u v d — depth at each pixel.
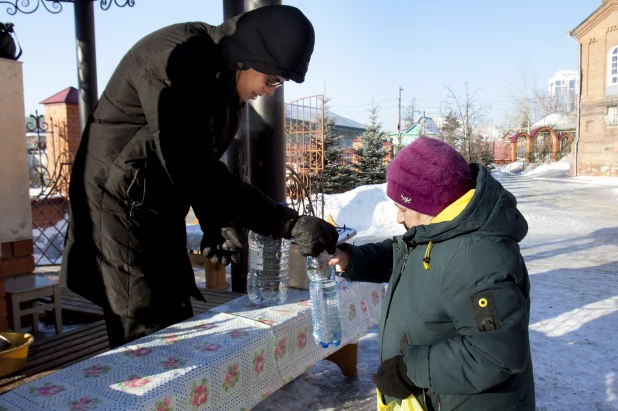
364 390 3.20
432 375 1.38
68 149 9.75
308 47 1.99
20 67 3.41
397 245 1.69
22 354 2.36
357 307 2.84
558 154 38.72
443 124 29.28
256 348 2.00
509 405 1.43
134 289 2.02
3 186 3.39
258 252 2.56
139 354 1.83
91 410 1.44
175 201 2.09
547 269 6.73
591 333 4.30
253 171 3.88
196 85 1.86
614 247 8.25
